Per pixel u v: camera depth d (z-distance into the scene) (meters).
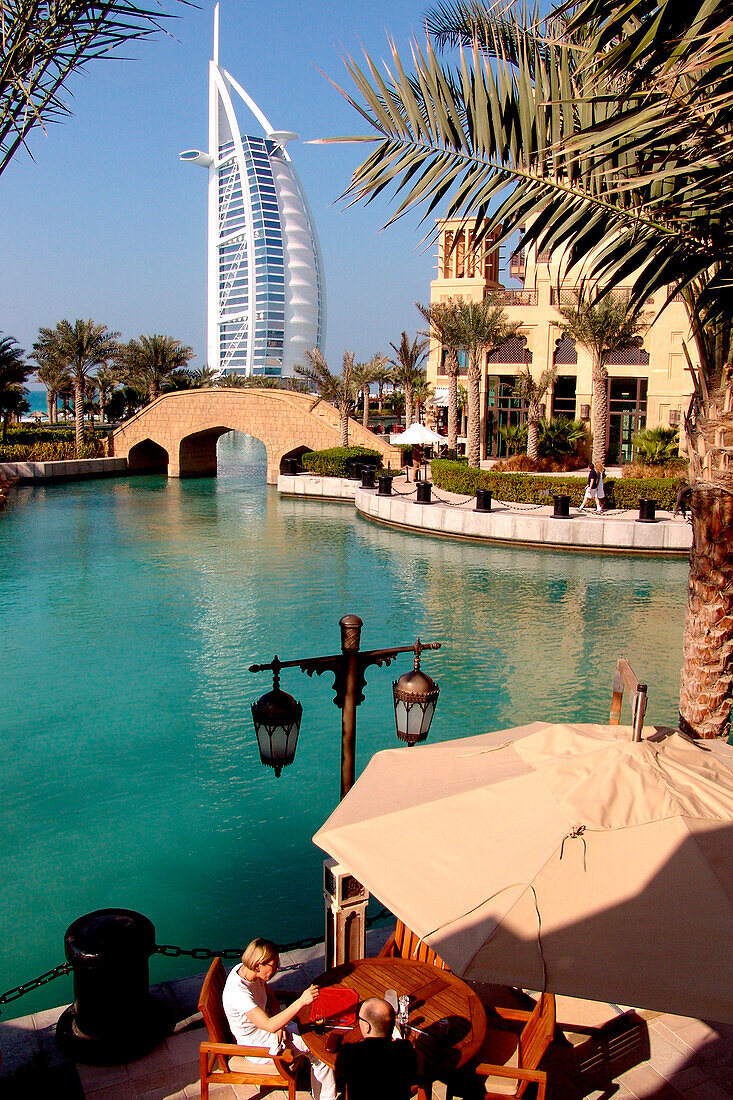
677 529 23.31
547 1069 4.76
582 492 27.38
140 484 44.12
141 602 18.84
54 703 12.90
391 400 77.62
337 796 10.09
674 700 12.80
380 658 5.88
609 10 3.53
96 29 3.73
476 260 41.09
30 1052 4.97
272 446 43.06
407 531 27.98
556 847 3.69
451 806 4.07
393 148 5.24
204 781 10.42
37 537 27.55
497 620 17.08
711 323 6.31
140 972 4.93
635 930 3.39
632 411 38.84
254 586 20.27
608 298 29.86
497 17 5.25
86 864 8.58
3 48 3.70
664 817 3.76
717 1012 3.12
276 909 7.87
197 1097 4.61
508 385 41.69
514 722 11.98
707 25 3.26
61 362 53.12
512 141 5.10
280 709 5.26
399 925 5.39
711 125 4.04
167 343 61.03
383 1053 3.81
